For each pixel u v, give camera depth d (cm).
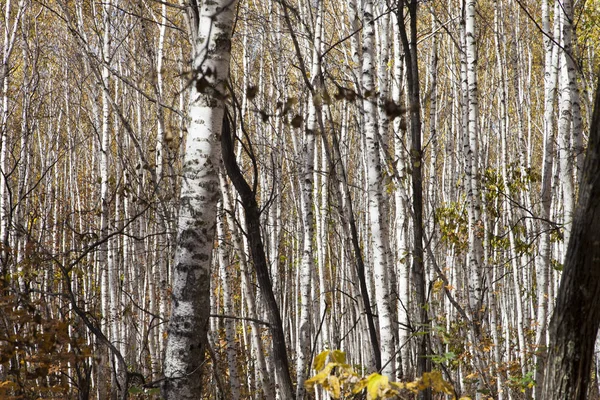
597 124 283
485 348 818
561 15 854
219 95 327
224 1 420
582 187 288
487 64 1652
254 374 1391
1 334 474
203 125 432
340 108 1473
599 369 682
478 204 865
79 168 2408
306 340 773
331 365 298
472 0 861
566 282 292
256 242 646
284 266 1769
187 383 431
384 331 617
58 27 1481
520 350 1159
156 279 1498
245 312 1379
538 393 770
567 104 720
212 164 436
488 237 966
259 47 1302
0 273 614
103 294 1234
